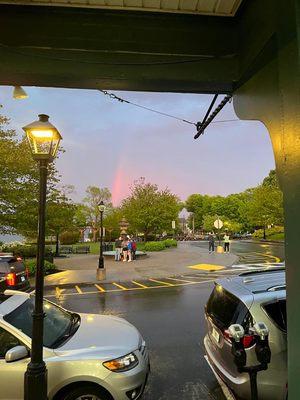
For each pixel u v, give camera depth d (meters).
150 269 21.02
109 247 38.62
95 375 4.24
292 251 2.28
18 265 12.16
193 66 3.48
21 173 18.17
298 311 2.19
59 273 19.50
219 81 3.49
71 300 12.89
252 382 3.39
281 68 2.41
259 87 2.91
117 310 11.05
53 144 4.58
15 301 5.28
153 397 5.26
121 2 3.19
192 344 7.55
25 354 4.29
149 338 8.04
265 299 4.45
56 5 3.24
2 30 3.34
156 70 3.45
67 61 3.39
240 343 3.39
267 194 54.16
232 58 3.51
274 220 54.06
